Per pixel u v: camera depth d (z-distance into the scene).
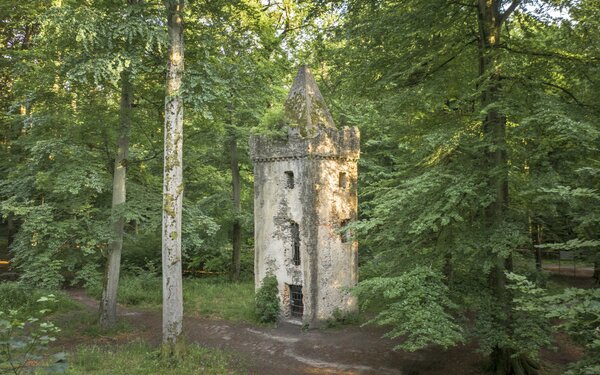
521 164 12.93
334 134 19.30
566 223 13.26
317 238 18.48
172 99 13.95
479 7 13.86
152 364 12.90
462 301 12.92
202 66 14.95
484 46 13.45
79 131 16.30
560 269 30.38
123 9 14.07
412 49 15.22
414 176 14.23
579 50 12.63
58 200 16.45
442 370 13.84
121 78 15.93
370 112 24.78
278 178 19.47
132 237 19.38
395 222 13.48
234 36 15.70
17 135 21.66
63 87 16.16
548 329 11.63
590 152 11.71
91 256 16.67
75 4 14.92
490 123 13.12
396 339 16.59
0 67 21.30
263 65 17.48
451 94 14.70
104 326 16.95
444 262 13.36
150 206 17.16
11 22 21.94
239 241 28.50
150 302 22.20
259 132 19.22
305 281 18.22
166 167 13.96
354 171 20.17
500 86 12.72
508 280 13.02
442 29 14.45
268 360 14.72
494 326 12.01
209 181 27.31
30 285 14.92
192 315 20.02
